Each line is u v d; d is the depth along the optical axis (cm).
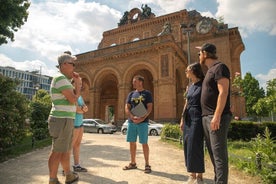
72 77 453
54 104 419
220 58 3180
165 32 2823
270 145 590
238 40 3306
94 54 3322
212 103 375
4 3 1245
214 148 343
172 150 980
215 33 3275
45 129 1199
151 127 2134
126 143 1223
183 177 511
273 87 1368
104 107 3938
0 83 788
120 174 527
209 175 559
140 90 601
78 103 557
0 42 1409
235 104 3000
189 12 3816
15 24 1391
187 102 461
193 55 3347
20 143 899
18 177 504
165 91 2580
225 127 347
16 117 811
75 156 559
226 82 349
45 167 605
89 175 515
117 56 3025
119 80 2981
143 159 726
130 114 576
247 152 875
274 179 490
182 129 479
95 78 3203
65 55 450
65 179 469
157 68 2719
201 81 463
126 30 4250
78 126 554
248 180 518
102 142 1272
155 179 489
